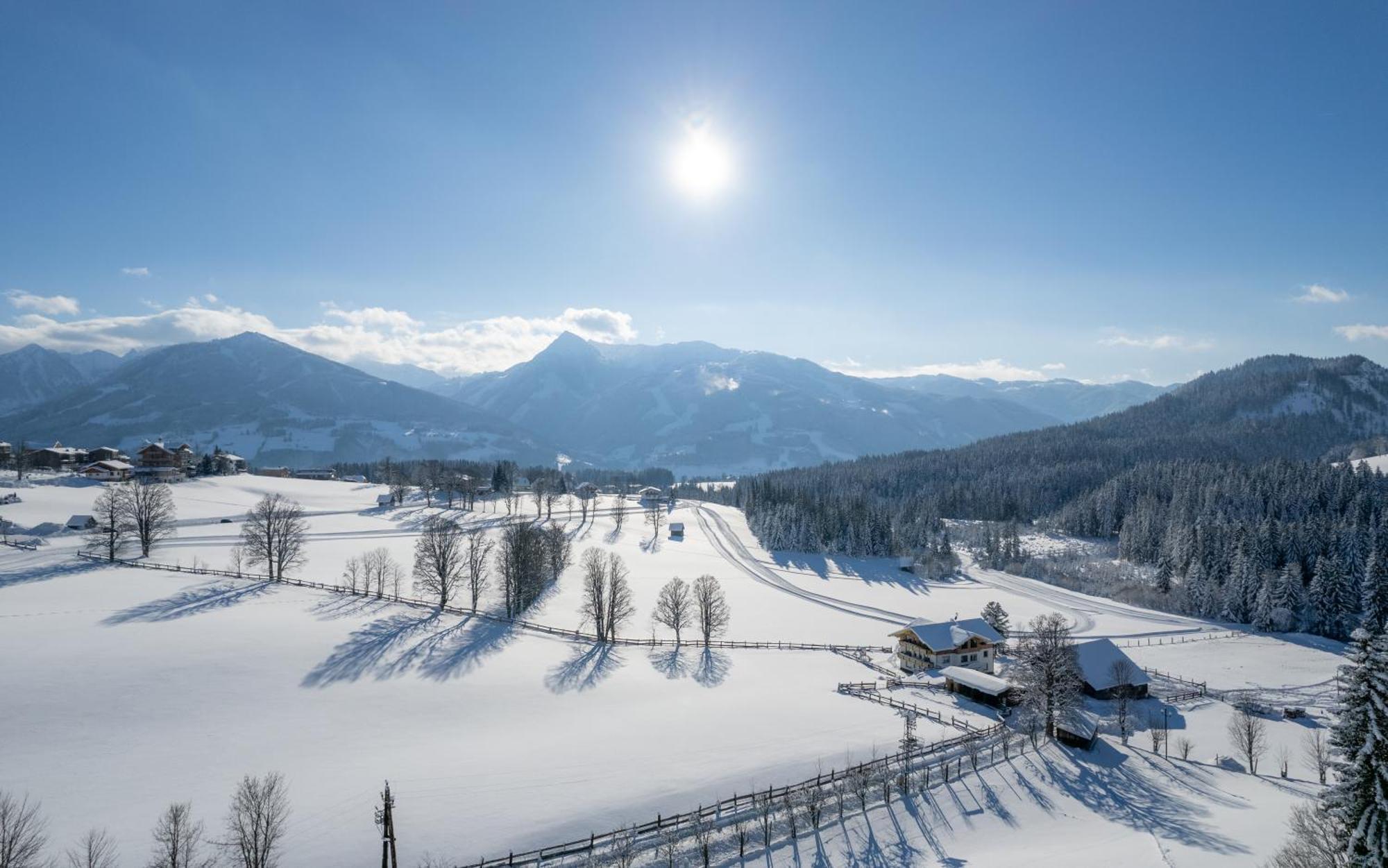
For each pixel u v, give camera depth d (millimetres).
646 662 92625
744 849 48375
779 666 96688
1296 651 124000
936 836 51344
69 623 79875
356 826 47719
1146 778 65062
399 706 68875
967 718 77688
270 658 75688
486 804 51625
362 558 129500
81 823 45594
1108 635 135875
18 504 147000
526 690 76375
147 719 60781
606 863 45656
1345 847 35594
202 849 43062
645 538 196875
